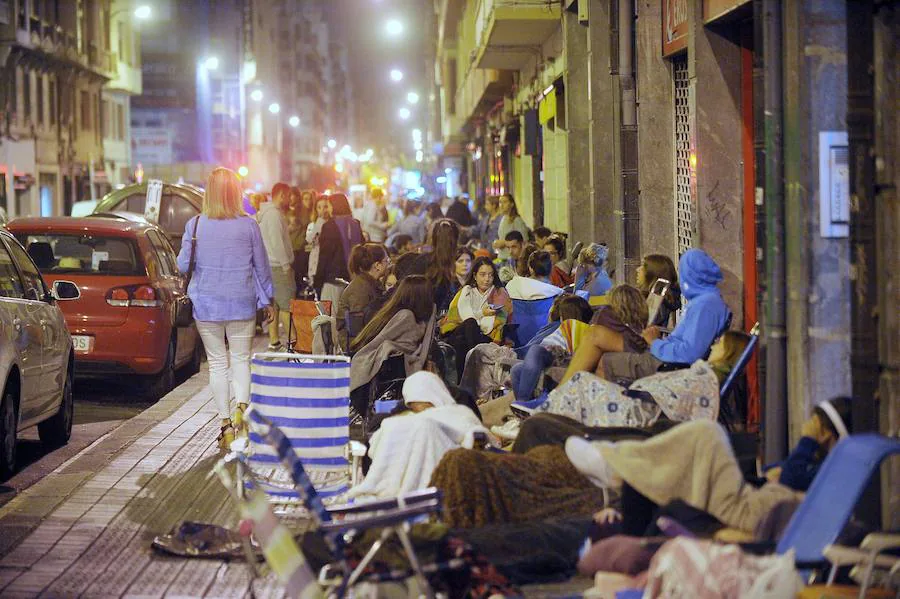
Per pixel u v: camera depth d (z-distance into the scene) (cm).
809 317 751
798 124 746
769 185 766
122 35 7038
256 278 1098
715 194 1099
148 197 2331
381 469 800
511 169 3622
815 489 560
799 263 751
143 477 965
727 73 1095
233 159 9694
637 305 927
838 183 746
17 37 4956
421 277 1099
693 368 827
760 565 525
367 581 551
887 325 676
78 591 680
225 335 1152
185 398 1408
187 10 8450
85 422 1332
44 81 5562
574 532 693
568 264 1642
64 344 1184
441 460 727
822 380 752
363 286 1245
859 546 603
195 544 752
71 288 1190
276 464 841
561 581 677
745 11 998
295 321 1288
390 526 538
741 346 877
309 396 841
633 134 1377
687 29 1202
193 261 1086
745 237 1102
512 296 1284
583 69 1833
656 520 630
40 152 5484
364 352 1070
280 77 14312
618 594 565
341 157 11850
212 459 1034
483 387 1124
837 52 743
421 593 539
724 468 620
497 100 3850
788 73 753
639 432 771
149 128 8406
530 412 924
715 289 911
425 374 874
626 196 1380
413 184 7538
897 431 673
